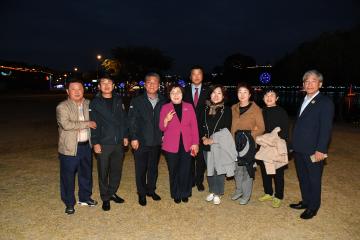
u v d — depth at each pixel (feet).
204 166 17.40
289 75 111.14
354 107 63.21
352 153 27.96
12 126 44.86
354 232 12.71
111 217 13.96
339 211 14.79
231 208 15.05
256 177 20.34
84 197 15.16
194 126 15.19
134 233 12.49
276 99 15.25
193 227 13.05
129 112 15.07
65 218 13.79
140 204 15.40
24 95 156.56
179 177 15.61
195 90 17.33
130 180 19.52
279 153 14.21
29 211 14.49
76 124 13.48
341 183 19.19
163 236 12.27
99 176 14.74
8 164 23.18
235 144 14.66
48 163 23.52
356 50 84.53
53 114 63.00
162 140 15.61
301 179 14.66
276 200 15.07
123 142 14.92
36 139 34.32
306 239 12.12
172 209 14.89
